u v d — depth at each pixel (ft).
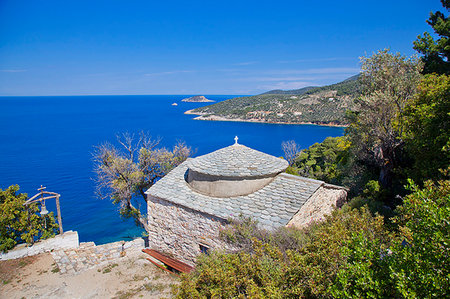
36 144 278.46
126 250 49.80
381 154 62.39
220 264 27.07
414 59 59.36
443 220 15.58
